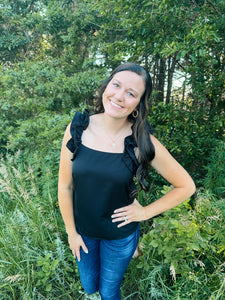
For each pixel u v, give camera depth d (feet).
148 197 9.61
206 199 7.09
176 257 6.21
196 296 5.95
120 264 5.20
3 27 19.56
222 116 10.04
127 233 4.84
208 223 6.34
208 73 10.02
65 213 4.97
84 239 5.22
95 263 5.61
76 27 15.10
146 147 3.95
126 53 10.87
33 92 14.32
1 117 14.69
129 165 4.03
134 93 3.71
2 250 7.43
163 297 6.39
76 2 17.11
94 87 12.53
